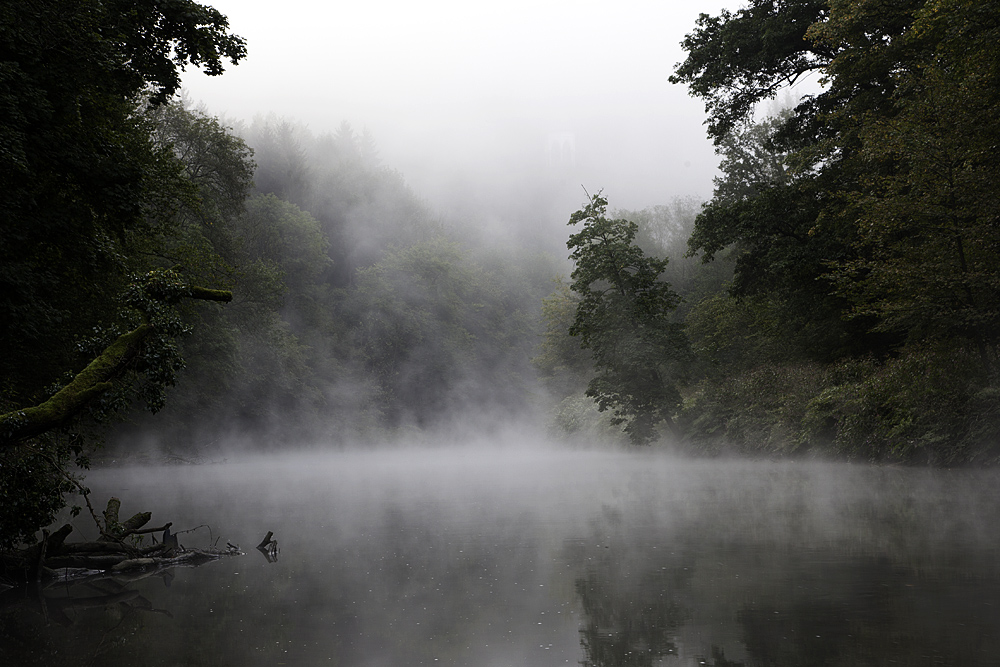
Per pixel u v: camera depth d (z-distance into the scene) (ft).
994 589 18.63
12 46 30.96
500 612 18.04
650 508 40.27
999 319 58.23
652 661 13.78
